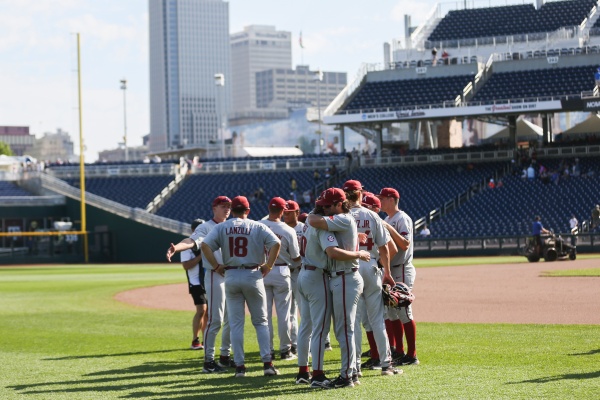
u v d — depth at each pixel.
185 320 18.86
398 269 12.16
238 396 9.87
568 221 47.25
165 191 61.50
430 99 56.94
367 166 59.41
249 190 60.03
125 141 87.69
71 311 21.58
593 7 62.34
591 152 53.97
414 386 9.98
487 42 61.31
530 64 56.94
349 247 10.32
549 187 50.72
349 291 10.30
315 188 58.69
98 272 42.66
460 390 9.60
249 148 95.31
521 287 23.81
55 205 61.09
